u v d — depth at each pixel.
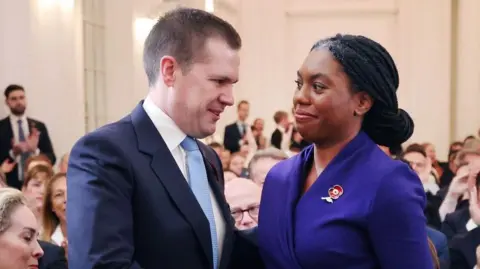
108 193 1.60
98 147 1.64
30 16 7.10
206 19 1.72
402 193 1.57
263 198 1.77
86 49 8.39
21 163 6.41
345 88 1.63
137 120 1.73
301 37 12.42
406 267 1.57
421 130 12.34
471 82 12.24
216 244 1.76
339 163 1.66
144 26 8.95
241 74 12.33
